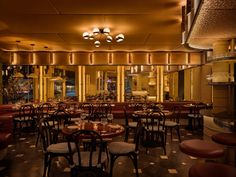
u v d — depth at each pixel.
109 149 3.66
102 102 9.82
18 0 3.82
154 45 7.82
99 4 4.00
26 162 4.61
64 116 6.07
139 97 11.55
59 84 12.55
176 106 8.64
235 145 2.75
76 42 7.35
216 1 2.53
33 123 7.75
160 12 4.40
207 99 8.93
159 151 5.36
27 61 9.20
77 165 3.02
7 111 7.45
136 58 9.20
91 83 11.88
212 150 2.40
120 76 10.62
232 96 4.96
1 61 8.99
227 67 4.86
